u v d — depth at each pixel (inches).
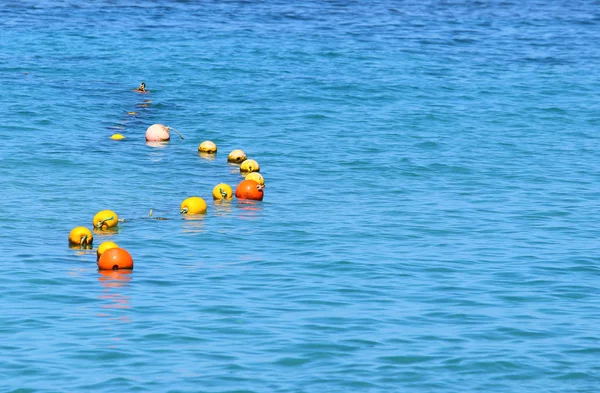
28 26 5295.3
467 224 2218.3
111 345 1421.0
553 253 1987.0
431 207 2372.0
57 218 2201.0
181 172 2714.1
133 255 1914.4
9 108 3442.4
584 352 1432.1
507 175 2746.1
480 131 3363.7
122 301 1625.2
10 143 2955.2
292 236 2080.5
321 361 1376.7
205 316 1555.1
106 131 3213.6
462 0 7052.2
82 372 1321.4
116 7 6107.3
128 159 2842.0
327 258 1915.6
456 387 1300.4
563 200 2470.5
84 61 4407.0
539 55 5007.4
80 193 2437.3
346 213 2298.2
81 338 1448.1
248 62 4525.1
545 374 1352.1
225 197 2416.3
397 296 1685.5
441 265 1883.6
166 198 2422.5
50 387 1270.9
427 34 5521.7
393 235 2107.5
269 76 4232.3
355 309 1609.3
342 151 3006.9
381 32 5521.7
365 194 2501.2
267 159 2891.2
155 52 4685.0
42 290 1675.7
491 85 4215.1
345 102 3786.9
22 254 1903.3
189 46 4872.0
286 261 1893.5
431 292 1712.6
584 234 2146.9
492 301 1669.5
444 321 1557.6
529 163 2908.5
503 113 3681.1
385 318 1566.2
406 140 3186.5
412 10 6437.0
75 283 1722.4
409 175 2726.4
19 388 1266.0
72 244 1988.2
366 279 1784.0
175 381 1295.5
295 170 2760.8
